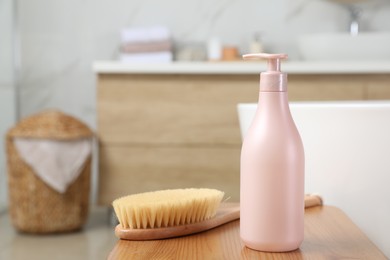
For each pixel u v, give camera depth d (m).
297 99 2.54
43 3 3.23
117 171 2.65
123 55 2.92
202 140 2.60
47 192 2.51
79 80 3.25
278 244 0.70
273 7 3.15
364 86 2.51
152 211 0.75
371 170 1.23
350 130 1.23
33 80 3.25
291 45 3.15
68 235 2.57
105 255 2.23
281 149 0.69
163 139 2.62
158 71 2.60
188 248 0.72
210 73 2.58
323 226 0.85
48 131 2.51
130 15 3.21
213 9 3.17
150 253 0.70
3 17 3.04
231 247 0.73
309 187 1.30
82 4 3.22
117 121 2.64
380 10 3.10
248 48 3.17
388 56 2.68
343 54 2.72
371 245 0.74
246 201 0.71
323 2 3.12
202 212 0.81
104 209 3.20
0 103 2.99
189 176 2.62
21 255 2.23
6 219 2.92
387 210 1.24
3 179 3.06
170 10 3.19
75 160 2.54
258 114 0.71
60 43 3.24
